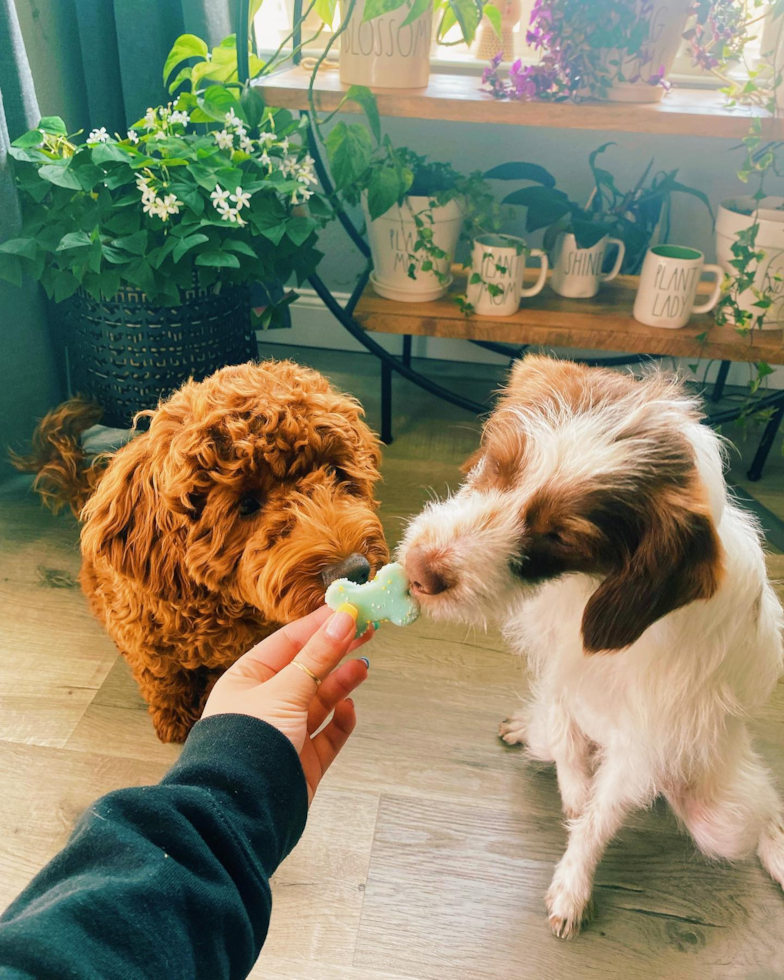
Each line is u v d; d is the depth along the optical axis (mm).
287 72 1901
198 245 1598
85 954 429
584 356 2518
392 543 1819
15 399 1814
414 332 1975
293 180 1714
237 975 557
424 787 1317
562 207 1990
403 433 2264
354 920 1134
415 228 1903
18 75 1595
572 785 1236
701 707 990
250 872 565
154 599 1117
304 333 2664
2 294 1681
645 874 1218
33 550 1769
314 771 824
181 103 1729
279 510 1014
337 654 701
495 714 1452
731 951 1125
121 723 1393
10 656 1509
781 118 1593
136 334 1691
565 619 981
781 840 1217
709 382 2508
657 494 761
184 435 993
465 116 1672
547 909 1152
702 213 2277
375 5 1551
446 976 1079
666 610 771
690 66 2025
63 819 1237
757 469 2102
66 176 1494
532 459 814
